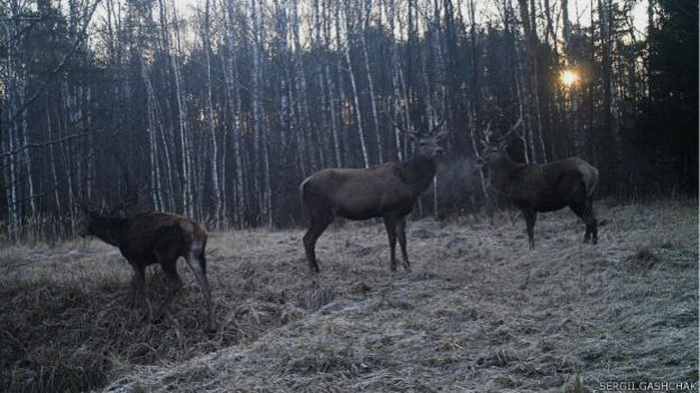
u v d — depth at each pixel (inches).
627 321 219.8
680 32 599.8
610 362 185.0
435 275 342.6
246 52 923.4
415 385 181.9
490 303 267.6
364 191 367.9
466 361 199.8
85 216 313.0
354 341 227.3
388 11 831.7
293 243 491.5
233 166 939.3
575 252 358.0
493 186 429.4
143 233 304.3
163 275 349.4
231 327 302.7
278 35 876.0
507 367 192.2
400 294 307.6
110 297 345.1
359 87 948.0
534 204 409.1
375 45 967.0
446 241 473.7
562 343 203.8
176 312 322.0
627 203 591.8
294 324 273.6
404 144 784.9
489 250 416.8
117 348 307.1
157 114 863.1
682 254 319.9
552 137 684.1
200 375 214.7
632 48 773.9
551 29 716.0
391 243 369.1
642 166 662.5
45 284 361.4
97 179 876.0
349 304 301.6
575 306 251.3
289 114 824.9
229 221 765.3
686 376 165.9
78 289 350.9
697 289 248.4
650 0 693.9
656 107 613.0
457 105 755.4
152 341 304.0
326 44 836.6
